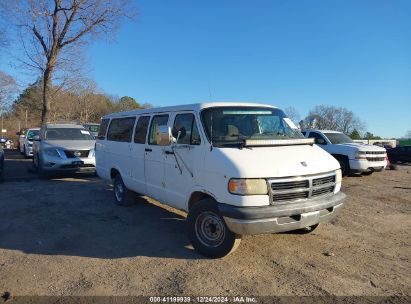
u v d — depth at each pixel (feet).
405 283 14.89
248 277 15.25
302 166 16.46
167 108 21.38
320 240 19.86
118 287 14.48
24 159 68.39
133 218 24.23
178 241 19.65
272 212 15.30
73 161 40.14
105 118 30.50
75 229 21.86
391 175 48.08
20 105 171.83
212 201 16.81
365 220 24.29
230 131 18.08
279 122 20.15
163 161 20.76
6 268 16.28
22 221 23.53
